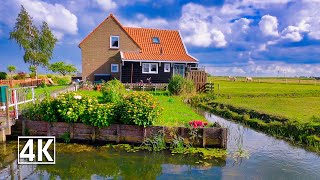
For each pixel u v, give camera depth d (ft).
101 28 104.83
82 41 104.37
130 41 106.32
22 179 25.59
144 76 99.66
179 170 28.19
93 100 38.78
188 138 35.73
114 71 106.11
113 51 105.70
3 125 35.63
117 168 28.48
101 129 36.96
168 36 118.11
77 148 34.60
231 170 28.30
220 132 35.32
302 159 31.96
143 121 35.50
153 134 35.96
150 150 34.04
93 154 32.48
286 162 30.83
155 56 102.06
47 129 37.96
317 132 38.81
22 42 134.21
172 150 33.96
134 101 36.58
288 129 42.42
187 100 76.95
